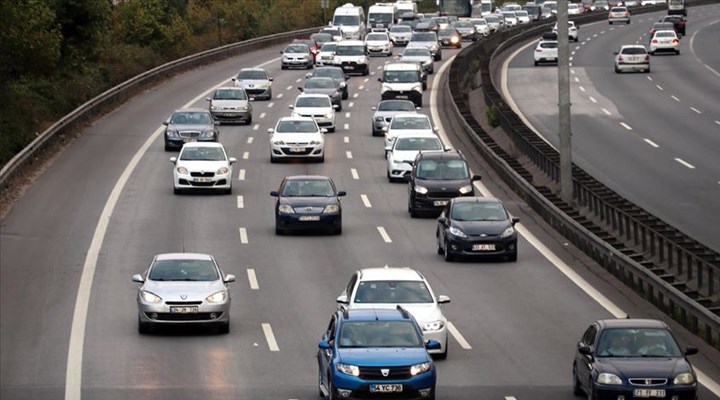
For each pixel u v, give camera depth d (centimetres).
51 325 9719
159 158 18325
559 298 10619
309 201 13400
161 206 14938
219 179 15662
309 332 9456
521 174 16162
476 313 10088
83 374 8200
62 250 12556
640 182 16375
